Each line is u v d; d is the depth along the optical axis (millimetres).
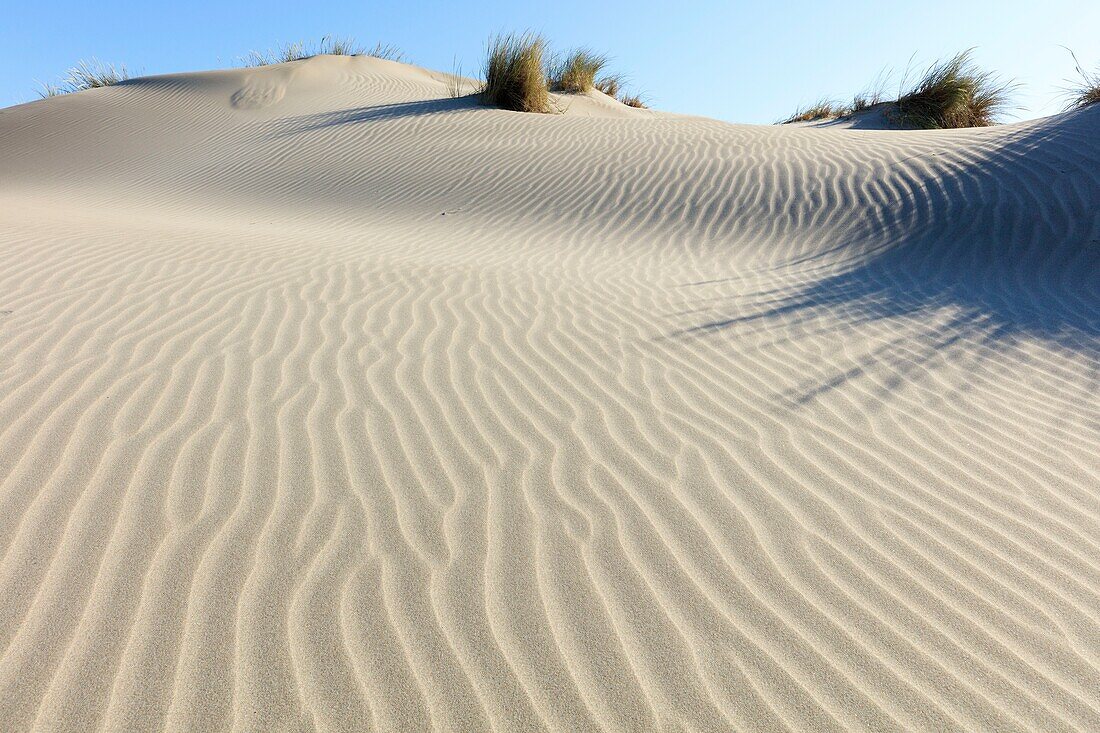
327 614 2072
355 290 5066
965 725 1799
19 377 3314
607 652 2000
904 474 3020
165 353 3697
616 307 5234
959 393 3900
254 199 10422
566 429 3252
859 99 18469
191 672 1851
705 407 3578
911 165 9047
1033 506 2811
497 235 8367
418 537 2436
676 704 1840
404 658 1941
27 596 2061
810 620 2146
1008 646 2064
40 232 6039
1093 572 2410
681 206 8977
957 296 5734
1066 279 5969
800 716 1812
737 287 6078
